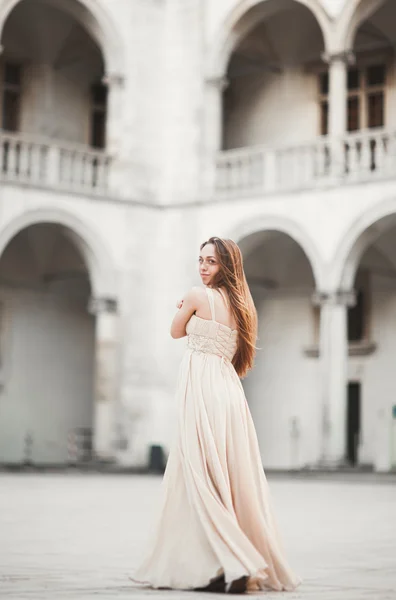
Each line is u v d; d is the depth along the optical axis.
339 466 27.59
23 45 33.12
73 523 12.10
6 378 33.53
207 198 30.59
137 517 13.27
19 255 33.31
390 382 31.78
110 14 31.09
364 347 32.12
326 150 29.47
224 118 34.66
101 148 34.75
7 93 33.41
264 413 34.03
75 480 24.98
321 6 28.81
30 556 8.34
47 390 34.44
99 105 34.78
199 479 6.22
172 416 30.81
